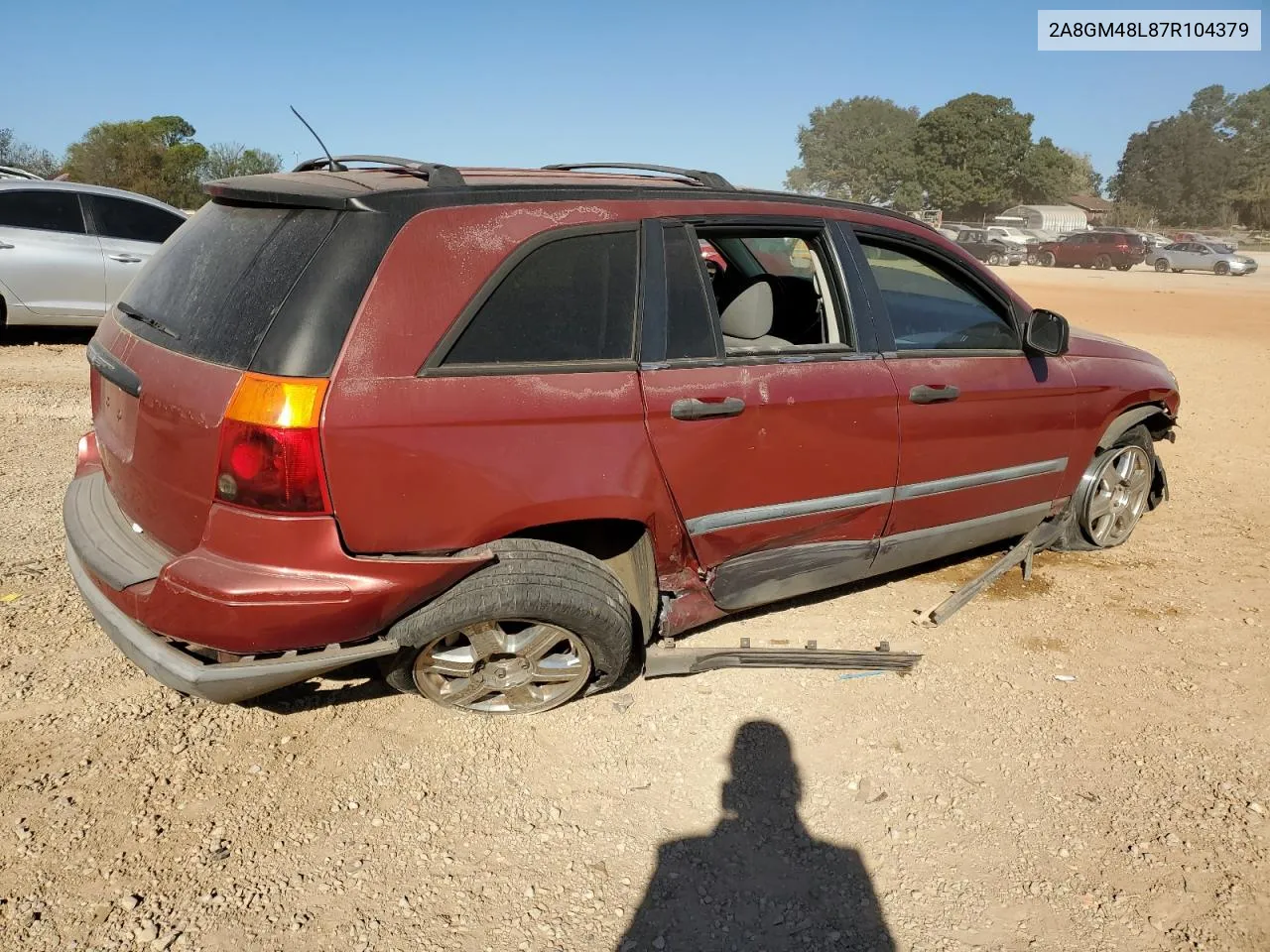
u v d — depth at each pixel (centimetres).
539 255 282
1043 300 2198
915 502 374
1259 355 1290
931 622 402
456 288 267
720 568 333
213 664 259
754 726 325
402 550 266
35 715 307
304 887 248
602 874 260
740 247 394
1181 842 279
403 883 252
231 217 292
